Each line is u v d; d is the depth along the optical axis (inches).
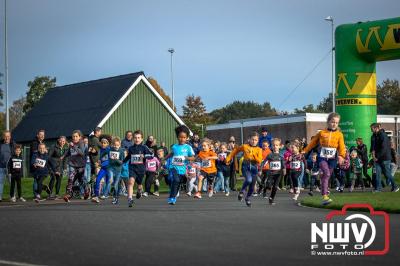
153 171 917.8
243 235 395.5
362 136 1169.4
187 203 727.1
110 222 483.5
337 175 991.0
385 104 4414.4
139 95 1809.8
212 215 542.6
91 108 1803.6
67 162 853.8
